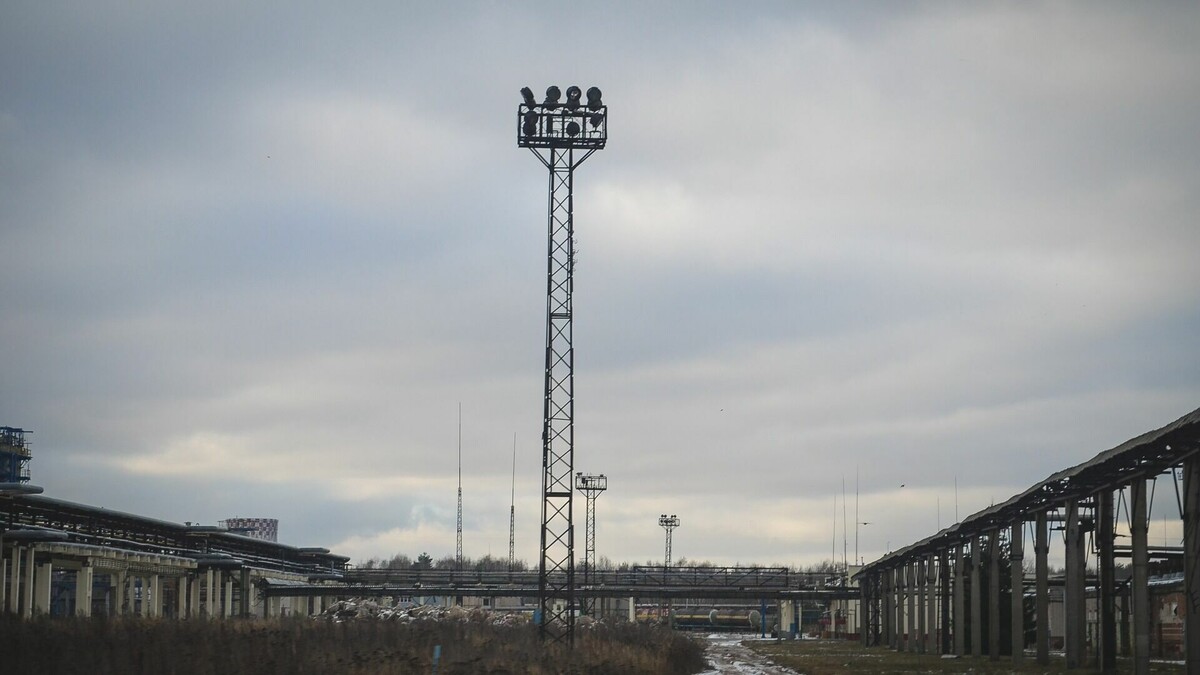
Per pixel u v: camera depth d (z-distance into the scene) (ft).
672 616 583.99
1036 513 248.11
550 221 232.53
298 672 172.35
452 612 381.81
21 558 260.21
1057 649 347.97
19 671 158.61
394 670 178.40
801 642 479.41
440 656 200.95
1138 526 188.03
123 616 245.86
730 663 305.53
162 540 334.44
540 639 232.94
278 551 417.49
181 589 325.42
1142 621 185.37
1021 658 259.39
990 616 281.13
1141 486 188.44
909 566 372.38
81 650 175.94
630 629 325.42
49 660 165.58
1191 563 169.89
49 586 256.11
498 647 223.92
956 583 313.73
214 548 365.81
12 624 195.62
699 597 415.44
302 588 390.01
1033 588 364.58
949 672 238.07
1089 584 310.86
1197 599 168.55
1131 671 220.43
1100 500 218.59
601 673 202.28
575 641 240.32
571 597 232.32
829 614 583.17
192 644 189.26
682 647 276.62
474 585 415.23
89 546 272.10
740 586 427.74
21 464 400.26
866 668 258.78
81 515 287.28
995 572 282.15
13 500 254.88
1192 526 170.71
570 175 233.35
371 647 206.28
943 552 341.62
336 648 203.51
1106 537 217.36
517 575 431.43
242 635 212.02
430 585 415.64
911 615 370.32
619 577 436.76
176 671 165.68
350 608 356.38
